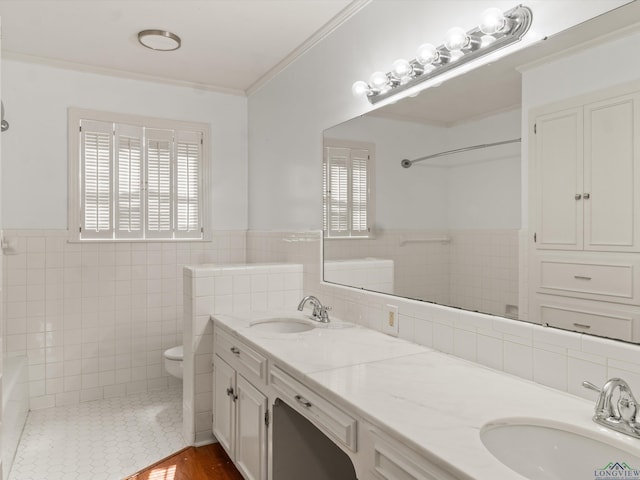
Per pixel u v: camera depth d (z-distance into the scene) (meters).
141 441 2.74
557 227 1.45
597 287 1.33
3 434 2.27
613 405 1.25
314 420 1.55
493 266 1.67
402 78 2.12
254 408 2.06
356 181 2.47
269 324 2.56
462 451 1.01
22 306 3.17
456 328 1.79
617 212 1.28
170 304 3.68
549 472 1.14
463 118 1.81
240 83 3.80
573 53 1.40
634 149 1.24
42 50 3.11
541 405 1.28
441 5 1.95
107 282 3.46
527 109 1.55
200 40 2.97
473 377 1.53
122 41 2.98
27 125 3.20
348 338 2.09
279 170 3.40
